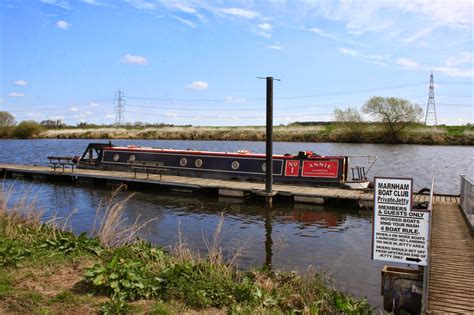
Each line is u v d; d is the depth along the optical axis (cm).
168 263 833
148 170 2689
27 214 1223
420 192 1950
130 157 2850
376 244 766
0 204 1305
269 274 891
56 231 1062
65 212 1878
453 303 716
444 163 3950
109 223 1088
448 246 1038
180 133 8131
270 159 2028
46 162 4278
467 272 854
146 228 1570
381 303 905
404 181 740
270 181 2034
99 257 849
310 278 880
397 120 6138
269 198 2022
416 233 738
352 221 1711
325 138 6788
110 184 2638
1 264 757
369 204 1867
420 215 734
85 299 636
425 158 4347
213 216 1797
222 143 7056
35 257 812
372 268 1147
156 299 666
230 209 1927
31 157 4816
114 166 2898
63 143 7344
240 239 1448
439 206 1599
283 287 797
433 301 724
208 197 2206
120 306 604
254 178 2406
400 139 6222
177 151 2691
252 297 696
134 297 662
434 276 834
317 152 5062
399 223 749
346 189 2123
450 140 6006
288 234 1516
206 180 2417
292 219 1744
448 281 808
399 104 6084
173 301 657
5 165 3309
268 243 1400
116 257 756
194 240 1417
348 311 681
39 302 618
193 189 2338
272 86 2002
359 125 6456
